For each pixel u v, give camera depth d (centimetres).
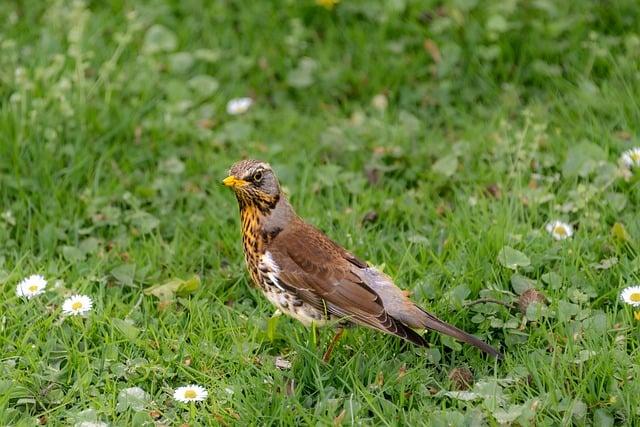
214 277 1177
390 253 1221
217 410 962
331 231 1243
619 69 1509
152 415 965
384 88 1553
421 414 939
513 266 1112
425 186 1330
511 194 1281
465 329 1070
